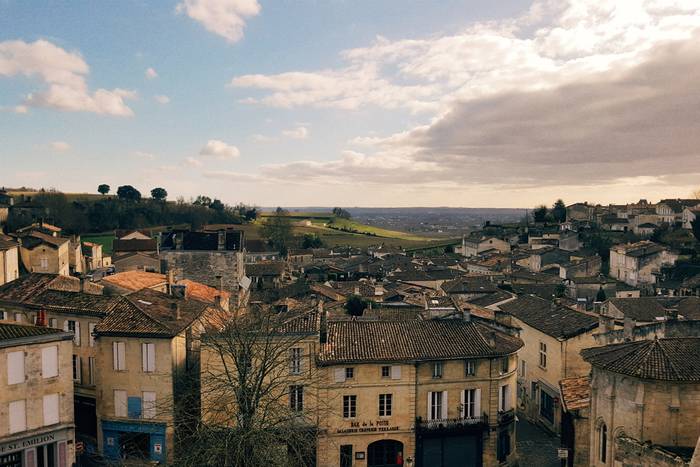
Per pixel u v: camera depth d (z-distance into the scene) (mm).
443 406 42344
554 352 51281
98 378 43219
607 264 140500
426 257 161625
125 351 42562
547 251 138875
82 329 44781
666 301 68688
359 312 73062
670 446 29641
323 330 42906
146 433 42344
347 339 42969
